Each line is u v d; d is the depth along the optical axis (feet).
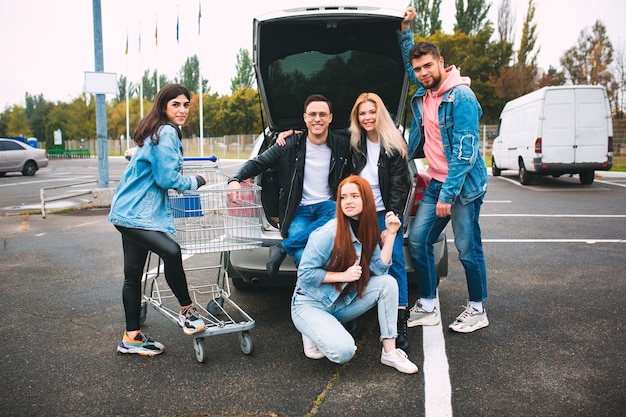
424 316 12.88
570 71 107.65
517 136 48.19
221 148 136.77
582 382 9.80
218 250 11.43
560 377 10.02
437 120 11.94
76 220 30.50
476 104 11.44
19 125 291.38
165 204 11.07
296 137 12.42
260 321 13.57
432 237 12.80
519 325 12.78
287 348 11.82
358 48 15.44
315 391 9.74
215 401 9.43
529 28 112.37
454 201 12.01
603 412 8.73
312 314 10.50
